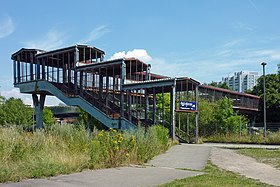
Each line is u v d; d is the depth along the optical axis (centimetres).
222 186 961
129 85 3538
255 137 3438
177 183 995
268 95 7256
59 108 7294
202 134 3994
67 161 1284
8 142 1306
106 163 1380
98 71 4100
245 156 2016
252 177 1219
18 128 1609
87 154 1435
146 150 1717
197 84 3603
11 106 5528
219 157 1939
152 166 1453
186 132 3978
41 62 4356
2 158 1199
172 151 2316
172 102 3278
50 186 927
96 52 4112
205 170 1380
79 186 943
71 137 1590
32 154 1305
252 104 7031
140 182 1018
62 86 4172
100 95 4009
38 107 4566
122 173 1198
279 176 1255
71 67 4388
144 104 4112
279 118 7175
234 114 4753
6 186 911
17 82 4594
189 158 1862
